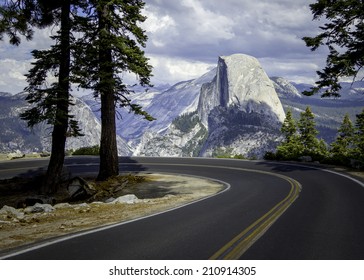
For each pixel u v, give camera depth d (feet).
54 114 57.77
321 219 32.53
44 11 63.62
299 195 48.44
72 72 60.23
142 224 30.63
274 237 25.94
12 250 22.68
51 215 37.29
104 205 44.73
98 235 26.50
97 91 67.72
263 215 34.45
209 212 36.60
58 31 61.77
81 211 39.24
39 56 60.13
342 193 49.16
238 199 46.50
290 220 32.04
